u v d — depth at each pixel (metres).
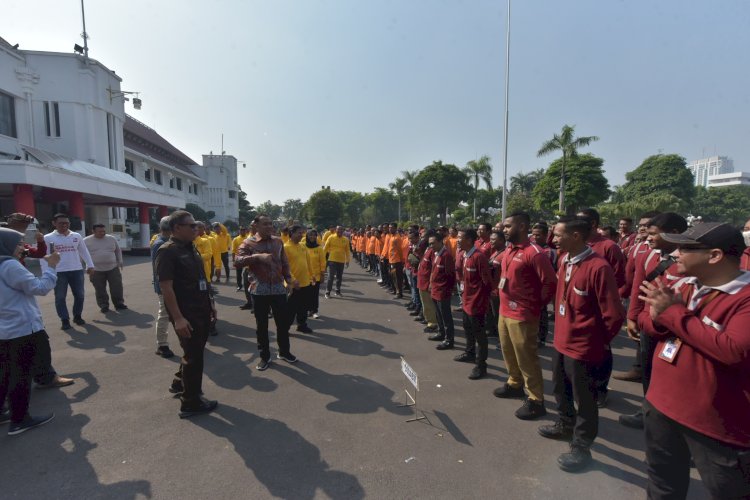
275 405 3.98
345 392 4.30
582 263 2.94
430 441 3.30
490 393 4.28
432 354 5.62
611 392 4.34
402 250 10.04
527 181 74.81
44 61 23.25
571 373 2.98
